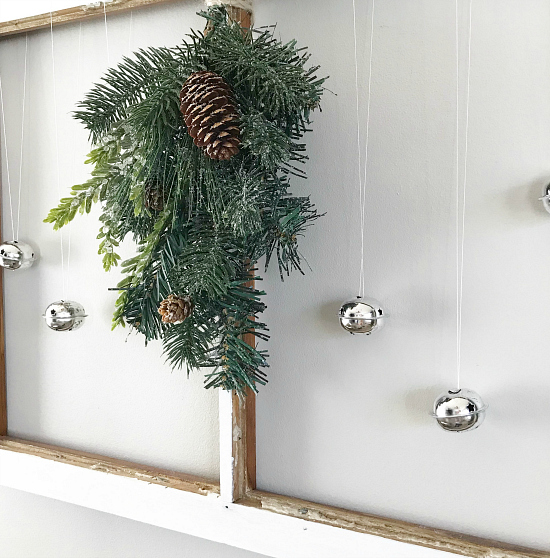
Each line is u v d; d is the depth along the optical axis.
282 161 0.63
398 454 0.82
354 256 0.83
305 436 0.89
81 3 1.01
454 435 0.78
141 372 1.04
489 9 0.73
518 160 0.73
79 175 1.07
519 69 0.72
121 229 0.75
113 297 1.05
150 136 0.65
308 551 0.84
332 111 0.84
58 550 1.14
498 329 0.75
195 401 0.99
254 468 0.93
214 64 0.67
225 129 0.61
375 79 0.81
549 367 0.72
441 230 0.78
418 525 0.81
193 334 0.68
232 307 0.69
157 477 1.00
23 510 1.18
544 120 0.71
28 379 1.16
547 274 0.72
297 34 0.85
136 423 1.05
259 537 0.88
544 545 0.74
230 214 0.64
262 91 0.63
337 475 0.87
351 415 0.85
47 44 1.08
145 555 1.05
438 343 0.78
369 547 0.80
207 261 0.65
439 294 0.78
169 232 0.71
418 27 0.78
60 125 1.08
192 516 0.94
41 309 1.13
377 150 0.81
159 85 0.67
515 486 0.75
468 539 0.77
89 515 1.10
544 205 0.69
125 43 1.01
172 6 0.96
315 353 0.87
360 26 0.81
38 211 1.12
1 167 1.15
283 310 0.89
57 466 1.08
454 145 0.76
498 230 0.74
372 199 0.82
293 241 0.71
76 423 1.11
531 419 0.74
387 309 0.82
